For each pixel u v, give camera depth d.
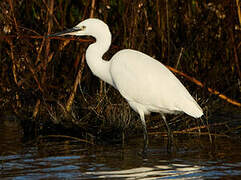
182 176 7.37
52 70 12.35
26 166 7.96
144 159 8.52
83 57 11.59
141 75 9.96
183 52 12.98
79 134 10.93
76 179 7.18
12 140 10.09
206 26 13.55
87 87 12.98
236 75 13.66
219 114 12.65
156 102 9.95
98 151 9.20
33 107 12.18
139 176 7.36
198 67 13.60
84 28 10.50
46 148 9.43
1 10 11.72
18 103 12.30
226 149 9.29
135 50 11.23
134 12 11.64
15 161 8.30
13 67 11.93
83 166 7.97
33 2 12.73
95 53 10.59
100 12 12.09
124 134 10.80
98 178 7.24
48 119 11.48
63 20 12.47
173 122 11.45
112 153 9.04
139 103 10.29
